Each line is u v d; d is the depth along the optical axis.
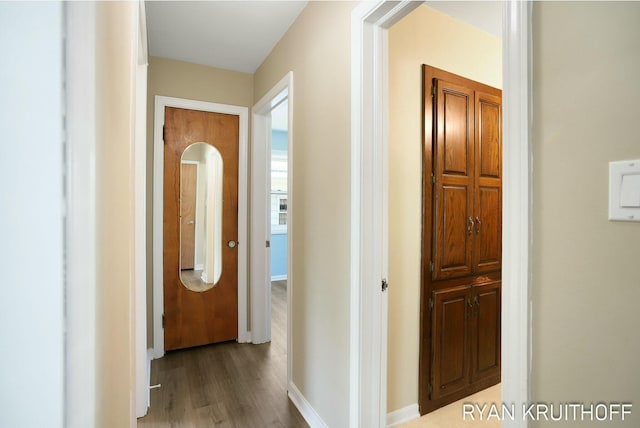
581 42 0.65
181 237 2.75
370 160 1.42
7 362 0.29
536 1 0.72
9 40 0.29
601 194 0.62
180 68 2.69
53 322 0.31
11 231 0.29
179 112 2.71
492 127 2.16
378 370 1.45
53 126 0.30
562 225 0.68
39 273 0.30
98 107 0.38
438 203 1.91
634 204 0.58
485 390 2.15
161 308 2.65
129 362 0.82
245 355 2.69
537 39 0.71
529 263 0.72
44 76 0.30
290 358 2.11
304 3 1.92
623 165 0.59
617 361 0.60
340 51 1.55
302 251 1.98
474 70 2.12
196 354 2.70
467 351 2.07
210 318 2.86
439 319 1.94
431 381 1.92
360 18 1.39
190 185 2.78
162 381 2.26
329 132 1.66
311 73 1.86
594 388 0.63
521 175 0.73
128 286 0.76
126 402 0.72
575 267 0.66
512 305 0.75
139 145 1.85
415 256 1.90
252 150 2.95
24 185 0.30
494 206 2.18
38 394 0.30
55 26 0.31
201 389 2.16
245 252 2.98
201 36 2.30
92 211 0.34
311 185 1.87
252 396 2.09
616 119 0.60
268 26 2.17
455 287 2.02
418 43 1.87
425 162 1.87
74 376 0.32
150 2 1.90
